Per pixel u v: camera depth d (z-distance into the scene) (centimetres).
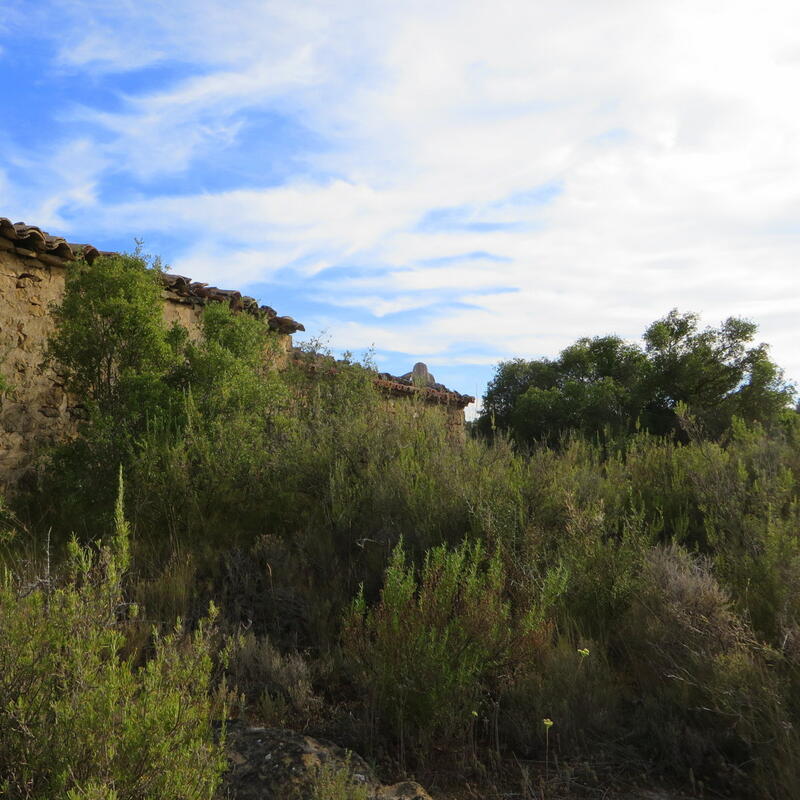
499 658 388
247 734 326
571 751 343
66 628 257
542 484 617
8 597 272
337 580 528
